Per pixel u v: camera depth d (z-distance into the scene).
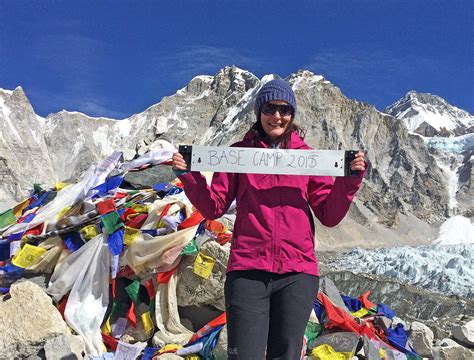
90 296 3.15
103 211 3.28
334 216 2.00
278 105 2.04
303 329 1.90
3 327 2.81
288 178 2.00
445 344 3.76
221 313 3.35
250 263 1.90
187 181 2.02
